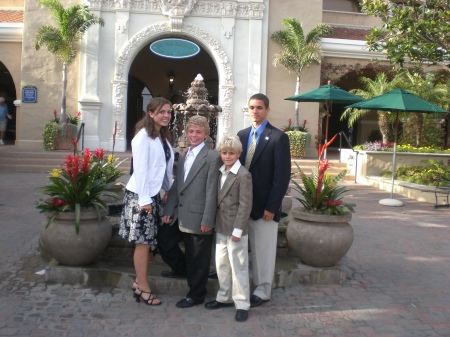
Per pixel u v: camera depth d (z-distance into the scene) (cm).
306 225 542
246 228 442
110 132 1661
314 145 1745
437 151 1486
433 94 1605
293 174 630
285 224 623
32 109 1680
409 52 1099
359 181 1451
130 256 567
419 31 1086
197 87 867
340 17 2112
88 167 523
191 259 464
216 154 457
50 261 580
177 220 474
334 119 2323
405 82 1614
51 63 1673
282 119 1748
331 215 537
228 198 445
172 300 488
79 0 1667
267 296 484
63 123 1587
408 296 519
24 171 1425
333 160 1644
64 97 1597
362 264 630
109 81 1656
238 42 1698
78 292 499
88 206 521
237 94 1708
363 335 423
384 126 1644
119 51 1648
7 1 1959
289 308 477
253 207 468
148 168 452
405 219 927
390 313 471
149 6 1653
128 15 1644
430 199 1130
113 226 582
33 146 1684
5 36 1734
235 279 445
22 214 869
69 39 1552
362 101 1094
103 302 477
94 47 1633
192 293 472
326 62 1800
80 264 529
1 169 1421
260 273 480
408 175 1317
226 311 464
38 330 414
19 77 1759
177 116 891
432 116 1667
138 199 451
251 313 461
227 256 454
